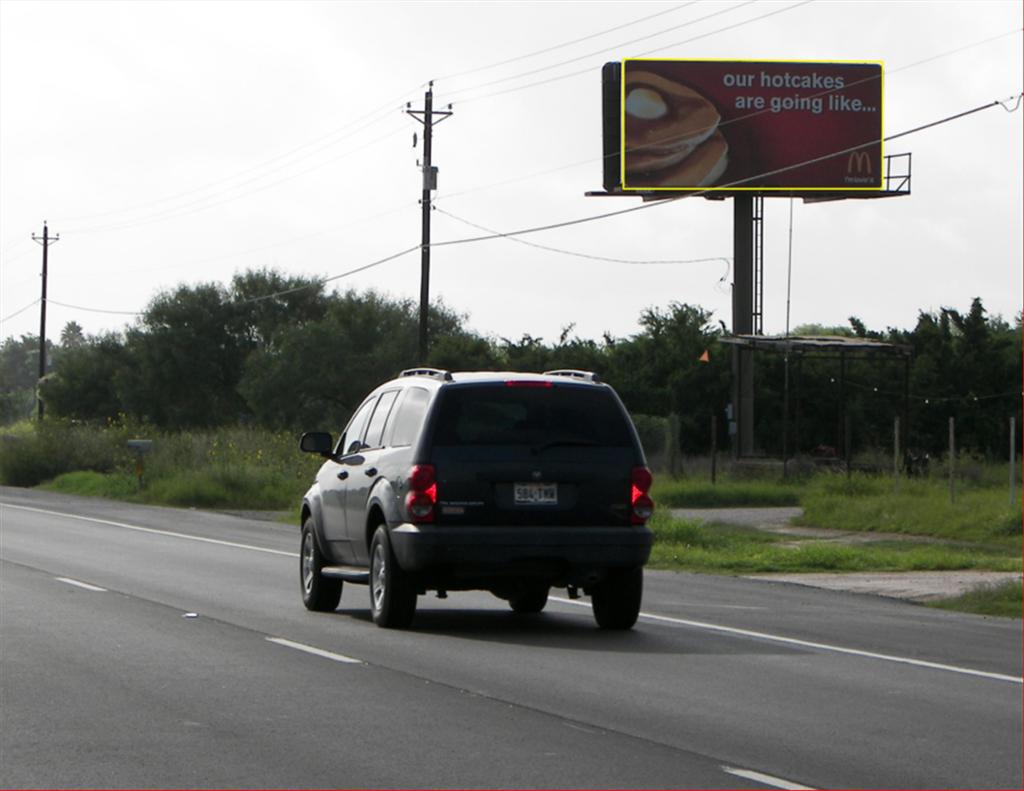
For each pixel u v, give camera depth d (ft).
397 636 54.54
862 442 242.78
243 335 317.01
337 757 33.14
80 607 62.18
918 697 42.70
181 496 163.22
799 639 56.08
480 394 55.36
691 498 174.09
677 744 35.24
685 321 269.23
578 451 55.47
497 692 42.06
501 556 54.13
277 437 192.44
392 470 56.34
